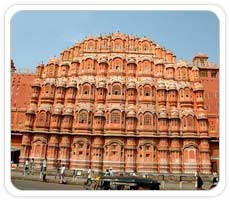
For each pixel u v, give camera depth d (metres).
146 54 59.19
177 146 52.34
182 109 54.75
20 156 52.47
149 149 52.06
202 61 69.69
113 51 59.06
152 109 53.81
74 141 52.72
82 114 53.78
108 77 56.94
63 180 37.12
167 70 57.97
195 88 56.38
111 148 52.06
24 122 56.62
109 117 53.41
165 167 51.22
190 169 51.03
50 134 53.53
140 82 55.94
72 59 59.84
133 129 52.75
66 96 56.47
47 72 57.91
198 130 53.56
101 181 20.28
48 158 52.25
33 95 56.38
